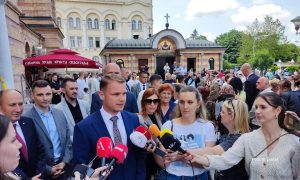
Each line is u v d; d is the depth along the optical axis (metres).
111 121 2.55
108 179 2.43
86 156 2.42
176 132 2.94
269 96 2.40
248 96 7.47
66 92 4.77
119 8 57.34
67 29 54.16
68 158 3.85
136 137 2.49
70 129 4.63
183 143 2.89
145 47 27.86
